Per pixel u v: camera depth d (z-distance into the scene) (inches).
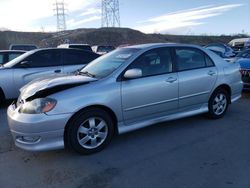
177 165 141.6
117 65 171.6
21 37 2472.9
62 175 135.6
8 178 133.8
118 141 175.6
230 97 223.0
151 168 139.3
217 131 189.6
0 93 270.8
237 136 179.9
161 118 185.3
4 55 351.6
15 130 147.2
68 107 146.1
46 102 143.5
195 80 195.8
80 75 179.3
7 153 161.6
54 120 143.3
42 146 144.1
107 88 158.2
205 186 121.5
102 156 155.0
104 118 159.8
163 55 185.3
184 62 194.9
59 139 147.5
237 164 140.7
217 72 209.2
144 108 173.6
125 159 150.6
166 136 182.4
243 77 296.2
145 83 171.8
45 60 287.1
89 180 130.2
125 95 164.2
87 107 152.9
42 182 129.7
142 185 124.2
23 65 276.4
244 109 246.1
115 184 125.9
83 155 156.3
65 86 152.3
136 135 185.0
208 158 148.5
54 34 2645.2
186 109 197.0
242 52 365.4
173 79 184.2
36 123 140.5
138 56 174.2
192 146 165.0
